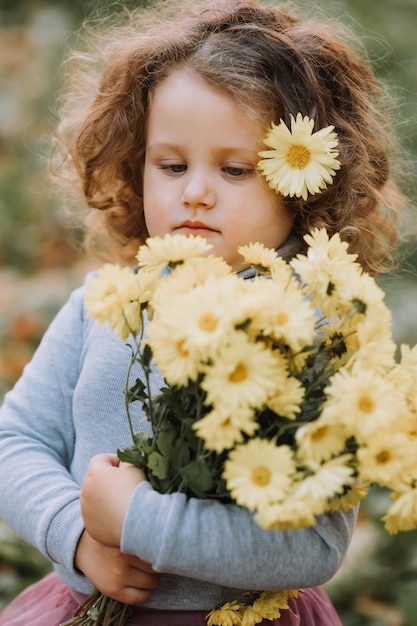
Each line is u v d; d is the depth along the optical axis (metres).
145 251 1.04
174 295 0.97
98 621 1.17
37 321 3.26
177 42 1.30
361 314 0.99
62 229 3.99
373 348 0.97
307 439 0.91
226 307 0.91
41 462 1.29
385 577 2.10
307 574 1.07
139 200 1.53
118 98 1.45
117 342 1.31
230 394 0.89
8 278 3.70
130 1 2.77
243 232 1.24
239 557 1.04
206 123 1.22
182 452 1.03
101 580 1.14
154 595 1.19
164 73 1.28
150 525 1.03
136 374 1.28
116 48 1.53
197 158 1.23
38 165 4.21
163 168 1.27
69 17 5.04
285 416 0.98
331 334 1.05
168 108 1.24
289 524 0.92
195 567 1.04
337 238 1.07
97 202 1.57
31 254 3.93
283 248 1.32
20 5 5.25
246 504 0.90
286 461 0.91
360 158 1.41
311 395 1.03
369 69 1.55
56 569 1.33
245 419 0.90
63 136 1.66
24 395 1.37
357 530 2.22
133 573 1.12
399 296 2.83
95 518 1.09
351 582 2.09
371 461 0.91
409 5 4.32
